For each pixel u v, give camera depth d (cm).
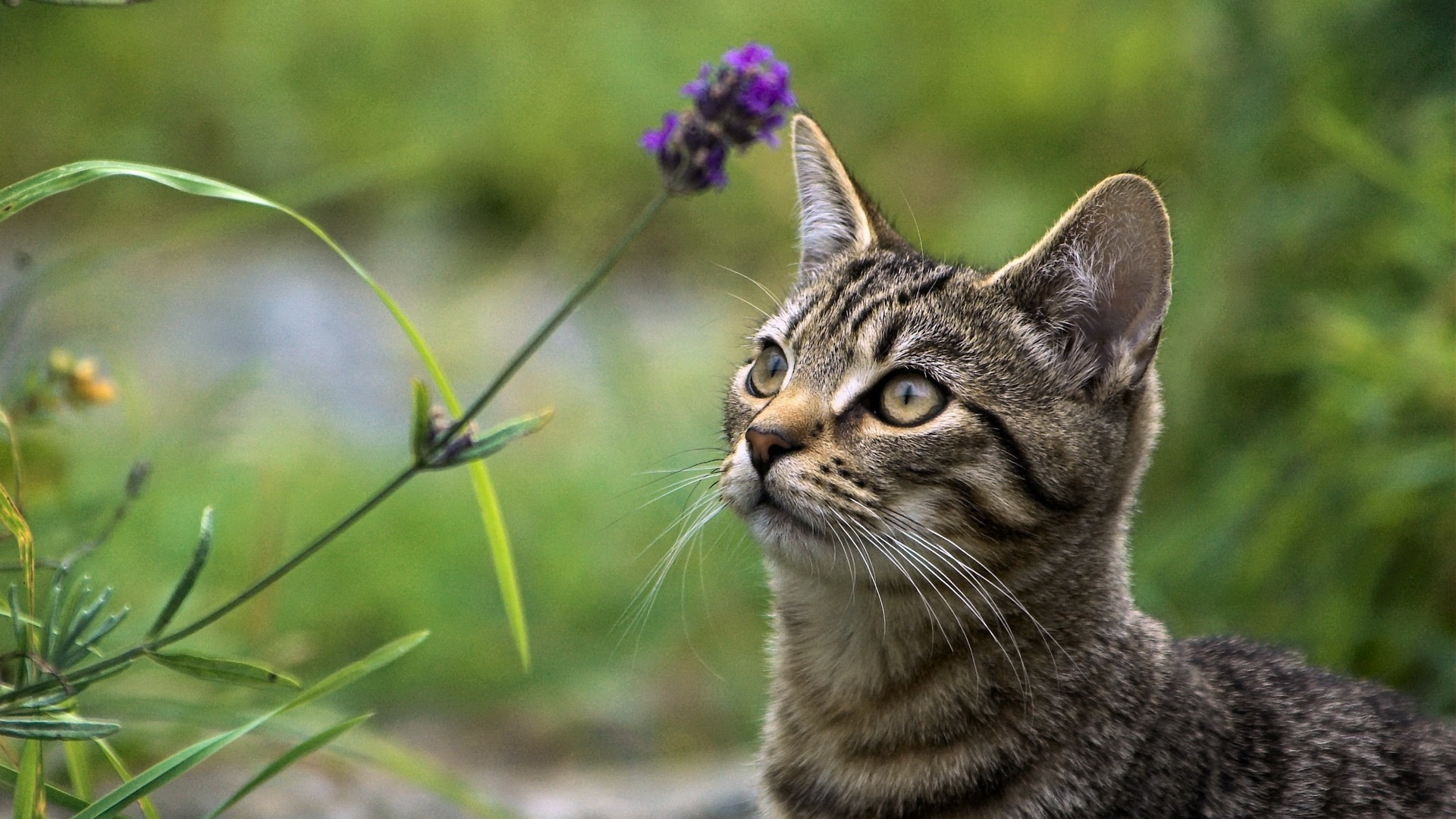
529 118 1409
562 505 849
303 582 746
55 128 1408
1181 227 757
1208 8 755
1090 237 431
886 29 1335
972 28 1300
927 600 429
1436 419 612
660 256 1280
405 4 1537
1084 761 411
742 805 570
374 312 1166
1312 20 713
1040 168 1109
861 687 445
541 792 601
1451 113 668
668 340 1074
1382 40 702
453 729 698
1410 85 700
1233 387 716
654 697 728
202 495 771
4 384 576
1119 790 407
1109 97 1125
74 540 471
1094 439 430
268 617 632
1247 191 731
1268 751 420
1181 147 913
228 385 699
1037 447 425
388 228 1342
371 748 459
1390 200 678
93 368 467
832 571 431
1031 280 438
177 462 678
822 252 522
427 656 739
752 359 482
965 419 422
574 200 1307
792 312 474
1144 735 412
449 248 1324
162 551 688
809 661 459
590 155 1382
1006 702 423
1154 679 425
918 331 436
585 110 1403
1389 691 464
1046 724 417
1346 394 622
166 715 459
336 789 545
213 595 642
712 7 1430
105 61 1481
